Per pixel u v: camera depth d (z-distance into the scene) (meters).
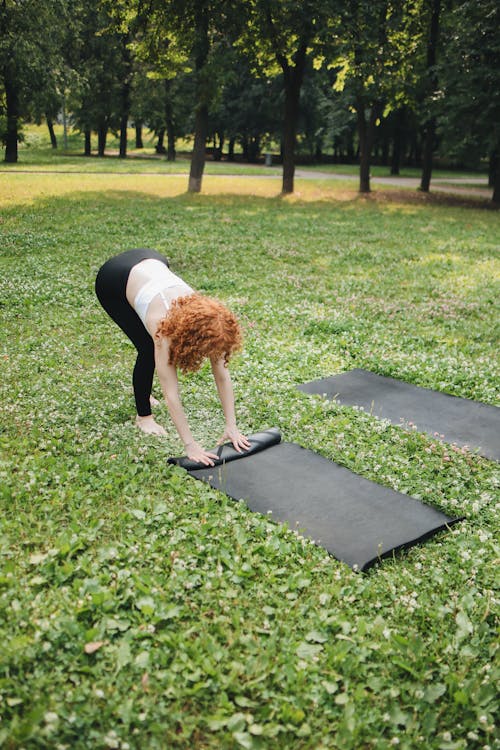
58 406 5.95
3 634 3.21
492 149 24.95
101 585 3.62
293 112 26.67
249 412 5.98
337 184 34.78
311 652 3.24
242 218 19.48
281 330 8.73
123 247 14.16
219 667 3.11
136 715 2.83
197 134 25.98
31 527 4.11
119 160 46.38
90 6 39.00
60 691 2.94
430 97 26.19
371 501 4.63
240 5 22.67
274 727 2.85
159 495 4.58
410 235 17.62
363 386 6.95
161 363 4.59
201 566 3.87
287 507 4.52
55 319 8.84
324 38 23.14
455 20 25.77
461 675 3.19
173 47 25.17
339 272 12.79
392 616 3.57
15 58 30.55
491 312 10.15
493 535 4.38
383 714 2.98
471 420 6.18
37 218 17.59
